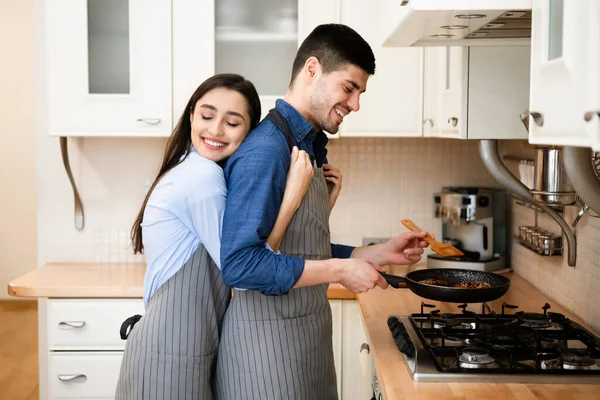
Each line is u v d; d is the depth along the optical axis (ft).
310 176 6.47
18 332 20.33
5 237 23.79
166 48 10.40
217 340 6.95
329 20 10.50
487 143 8.45
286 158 6.36
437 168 12.09
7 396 15.17
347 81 6.57
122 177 11.84
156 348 6.68
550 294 9.45
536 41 4.41
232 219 6.08
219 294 6.95
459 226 11.45
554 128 4.02
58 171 11.82
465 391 5.91
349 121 10.67
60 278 10.55
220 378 6.89
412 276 8.36
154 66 10.41
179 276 6.74
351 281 6.37
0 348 18.79
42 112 11.75
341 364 10.20
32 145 23.62
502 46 7.88
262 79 10.57
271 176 6.11
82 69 10.37
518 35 7.19
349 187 12.10
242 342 6.66
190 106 6.82
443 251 7.64
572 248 8.39
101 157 11.82
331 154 12.07
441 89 9.46
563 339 7.04
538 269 10.00
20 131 23.57
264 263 6.04
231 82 6.64
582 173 5.06
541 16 4.28
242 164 6.18
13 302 23.67
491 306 8.95
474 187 12.05
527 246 9.71
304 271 6.20
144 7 10.35
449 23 6.21
